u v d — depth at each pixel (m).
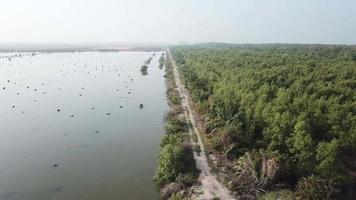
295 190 36.03
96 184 41.16
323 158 37.31
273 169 37.44
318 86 60.19
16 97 88.94
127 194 38.72
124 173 44.09
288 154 41.47
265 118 48.97
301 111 48.81
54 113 73.69
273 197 33.47
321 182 34.72
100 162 47.72
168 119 67.56
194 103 78.06
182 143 50.16
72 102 84.06
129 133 60.38
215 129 53.62
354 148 41.00
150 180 42.06
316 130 45.44
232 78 76.19
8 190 39.84
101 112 74.81
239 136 48.12
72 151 51.78
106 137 58.22
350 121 43.41
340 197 35.09
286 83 68.25
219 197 36.09
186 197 35.97
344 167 40.06
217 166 43.31
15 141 56.03
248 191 36.03
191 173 41.00
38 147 53.38
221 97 64.44
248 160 39.25
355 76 67.75
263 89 60.94
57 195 38.69
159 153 49.72
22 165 46.62
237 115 53.66
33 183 41.53
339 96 53.84
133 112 75.00
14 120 68.06
